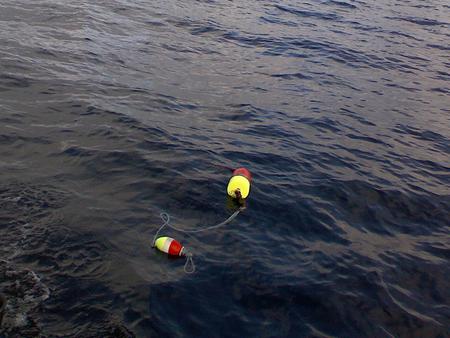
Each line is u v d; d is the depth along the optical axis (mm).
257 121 7582
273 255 4555
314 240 4906
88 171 5391
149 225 4656
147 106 7367
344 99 9219
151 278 3990
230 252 4477
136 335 3469
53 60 8516
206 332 3602
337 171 6395
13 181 4961
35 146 5707
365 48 13070
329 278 4359
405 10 18672
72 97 7148
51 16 10836
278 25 14258
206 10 14602
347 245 4906
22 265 3910
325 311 3982
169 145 6215
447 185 6527
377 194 5992
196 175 5633
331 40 13375
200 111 7629
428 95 10125
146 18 12562
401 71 11555
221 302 3887
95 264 4043
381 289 4344
